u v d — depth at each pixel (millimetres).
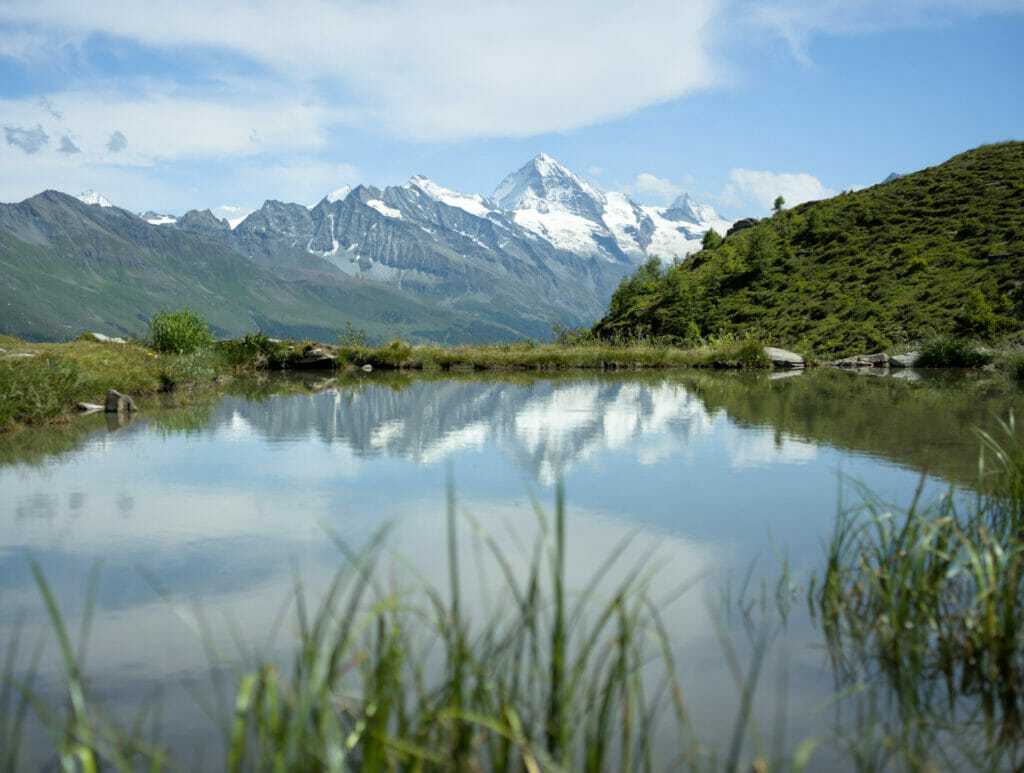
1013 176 51375
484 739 2783
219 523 6270
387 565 5137
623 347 37250
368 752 2385
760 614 4340
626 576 4941
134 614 4328
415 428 12133
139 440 10828
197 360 21859
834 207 58812
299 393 18688
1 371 13203
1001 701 3410
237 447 10203
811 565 5195
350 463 9047
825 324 39688
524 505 6891
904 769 2865
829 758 2939
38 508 6809
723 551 5504
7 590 4738
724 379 24156
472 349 35562
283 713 2516
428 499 7129
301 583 4793
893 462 8820
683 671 3635
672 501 7035
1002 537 4918
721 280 51688
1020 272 36156
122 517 6492
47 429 11992
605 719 2639
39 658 3785
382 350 30656
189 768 2777
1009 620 3650
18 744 2963
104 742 2994
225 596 4586
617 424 12570
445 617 4074
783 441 10547
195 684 3502
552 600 4461
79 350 19625
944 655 3828
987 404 15062
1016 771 2867
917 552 4309
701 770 2832
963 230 45062
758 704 3359
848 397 17016
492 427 12227
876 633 4105
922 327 34812
